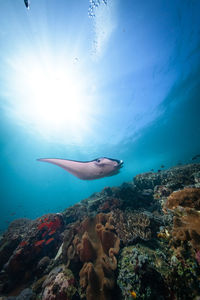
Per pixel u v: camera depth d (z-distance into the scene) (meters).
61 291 2.58
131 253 2.72
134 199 5.30
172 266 2.18
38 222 5.12
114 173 4.07
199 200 2.73
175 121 22.45
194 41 11.42
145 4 8.12
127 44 10.45
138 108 17.94
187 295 1.79
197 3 8.97
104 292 2.33
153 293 2.00
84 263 3.09
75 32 8.99
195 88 16.45
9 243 4.74
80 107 17.08
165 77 14.30
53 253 4.41
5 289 3.68
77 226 4.23
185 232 2.18
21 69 11.54
